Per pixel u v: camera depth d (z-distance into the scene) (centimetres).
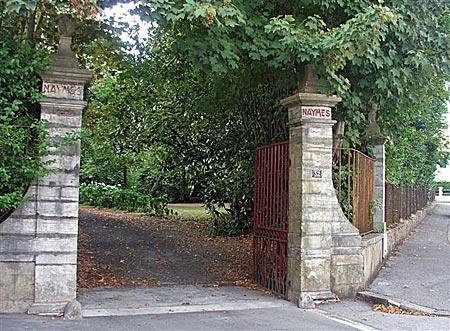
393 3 941
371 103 1042
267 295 982
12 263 776
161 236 1712
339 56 833
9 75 770
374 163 1278
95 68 1221
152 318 786
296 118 932
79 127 802
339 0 920
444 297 925
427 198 3462
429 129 2631
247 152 1523
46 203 789
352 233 952
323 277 912
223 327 741
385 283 1027
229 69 952
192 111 1561
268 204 1048
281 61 888
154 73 1366
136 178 2959
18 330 686
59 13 878
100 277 1134
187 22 840
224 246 1595
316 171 920
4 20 814
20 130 762
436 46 1005
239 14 780
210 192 1747
